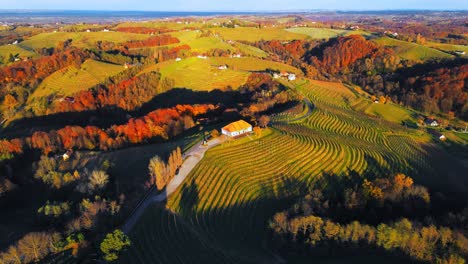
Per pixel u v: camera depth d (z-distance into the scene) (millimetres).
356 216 98938
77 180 109000
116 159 122625
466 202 110875
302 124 160250
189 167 112188
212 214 95500
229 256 80188
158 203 97500
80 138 139375
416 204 101938
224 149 122125
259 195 103875
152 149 128125
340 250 83625
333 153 130125
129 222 90062
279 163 119000
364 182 106250
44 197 106875
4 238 88250
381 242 81125
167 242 83562
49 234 79875
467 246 76062
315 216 91312
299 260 81250
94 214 86438
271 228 90125
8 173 120625
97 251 76562
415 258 78625
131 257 78000
